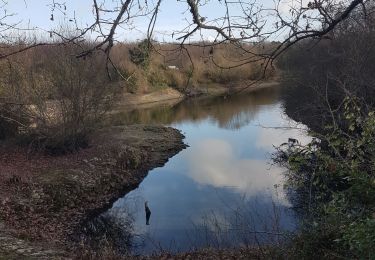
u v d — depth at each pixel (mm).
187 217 13477
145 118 36125
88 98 19000
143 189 17312
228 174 18531
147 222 13320
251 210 12117
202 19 2955
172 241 11516
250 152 22656
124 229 12797
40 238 10633
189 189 16797
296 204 10273
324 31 3334
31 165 16672
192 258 9250
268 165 19141
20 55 15898
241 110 37781
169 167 20703
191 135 29031
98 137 21359
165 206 14898
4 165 16156
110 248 10492
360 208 4316
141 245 11336
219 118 35000
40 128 17953
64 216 13500
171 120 35531
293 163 4871
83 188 15672
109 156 19359
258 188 15609
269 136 26328
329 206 4527
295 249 5195
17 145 18344
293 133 25391
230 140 26547
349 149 4461
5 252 8836
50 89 18156
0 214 11719
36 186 14438
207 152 23625
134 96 41688
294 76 16594
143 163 20984
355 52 10273
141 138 25609
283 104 30750
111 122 23344
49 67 18219
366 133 4344
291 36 3320
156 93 43219
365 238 3758
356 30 5398
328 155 4652
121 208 14977
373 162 4344
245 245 9117
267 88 51125
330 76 11875
